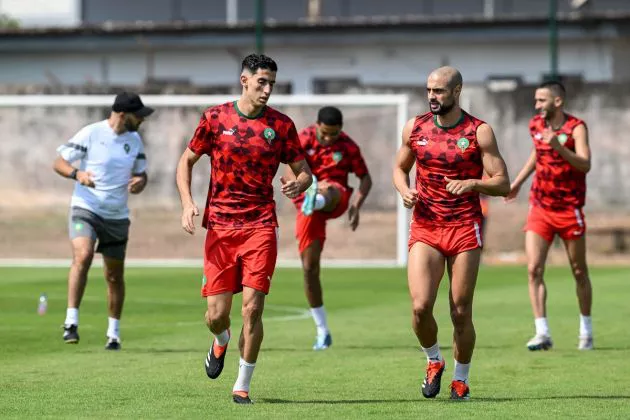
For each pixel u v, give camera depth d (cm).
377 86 8812
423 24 10600
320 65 11012
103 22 12156
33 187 8181
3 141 8212
